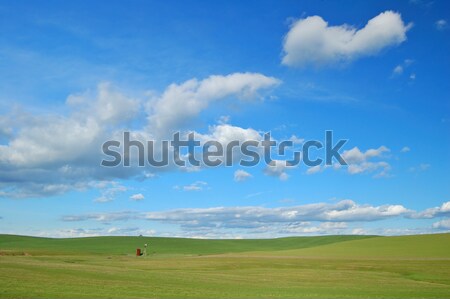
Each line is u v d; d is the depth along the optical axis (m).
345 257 110.50
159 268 76.50
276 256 119.56
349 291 45.44
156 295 38.16
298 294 42.34
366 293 43.88
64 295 35.75
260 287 47.88
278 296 40.50
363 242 154.88
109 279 50.69
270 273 68.56
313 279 59.53
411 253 118.31
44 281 45.16
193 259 107.69
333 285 51.94
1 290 36.88
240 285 49.62
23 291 36.88
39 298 33.88
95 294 37.19
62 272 55.59
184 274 61.62
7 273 50.66
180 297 37.53
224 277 59.41
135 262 92.00
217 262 93.19
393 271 74.81
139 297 36.53
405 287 50.44
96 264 81.31
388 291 45.88
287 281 56.19
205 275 61.31
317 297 40.22
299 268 80.12
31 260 79.50
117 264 84.44
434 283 58.69
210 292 41.88
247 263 90.31
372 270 76.88
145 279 52.50
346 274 67.88
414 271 74.56
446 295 43.28
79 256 123.31
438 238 147.88
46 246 195.62
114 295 37.09
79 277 51.19
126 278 52.75
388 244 142.62
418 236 156.62
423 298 40.78
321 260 99.38
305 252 136.38
